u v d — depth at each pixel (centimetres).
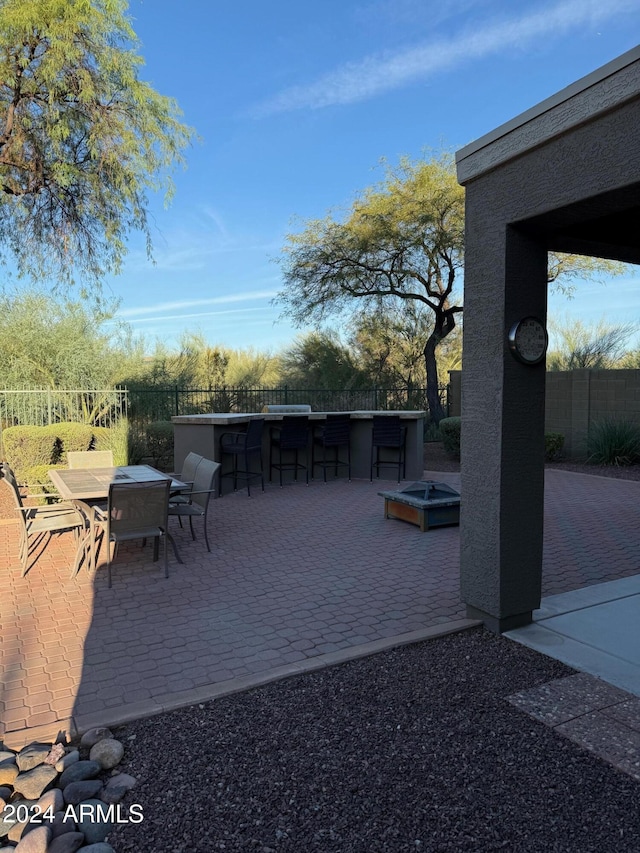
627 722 258
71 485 516
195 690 290
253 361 1884
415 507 644
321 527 655
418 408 1683
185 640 355
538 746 240
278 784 218
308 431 977
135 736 252
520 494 354
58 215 1009
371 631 366
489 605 361
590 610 396
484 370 352
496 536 352
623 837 190
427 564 514
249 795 212
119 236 1021
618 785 215
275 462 966
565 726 255
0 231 1013
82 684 299
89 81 848
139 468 636
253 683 295
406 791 213
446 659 325
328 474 1021
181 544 585
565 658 323
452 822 197
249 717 265
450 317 1593
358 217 1485
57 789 216
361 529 645
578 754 235
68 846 187
